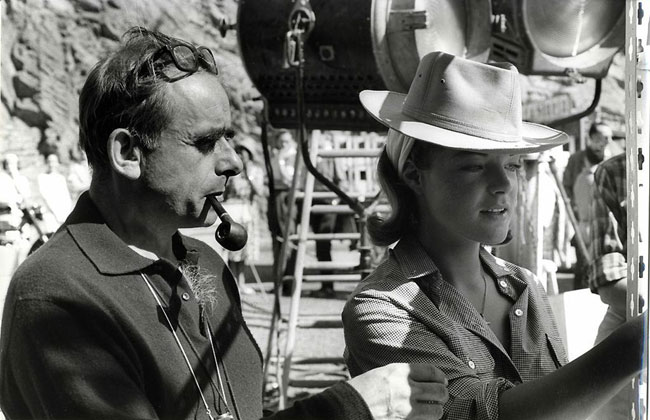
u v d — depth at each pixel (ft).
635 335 5.69
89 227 5.88
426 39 12.87
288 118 13.88
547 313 7.45
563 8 13.71
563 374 5.87
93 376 5.43
